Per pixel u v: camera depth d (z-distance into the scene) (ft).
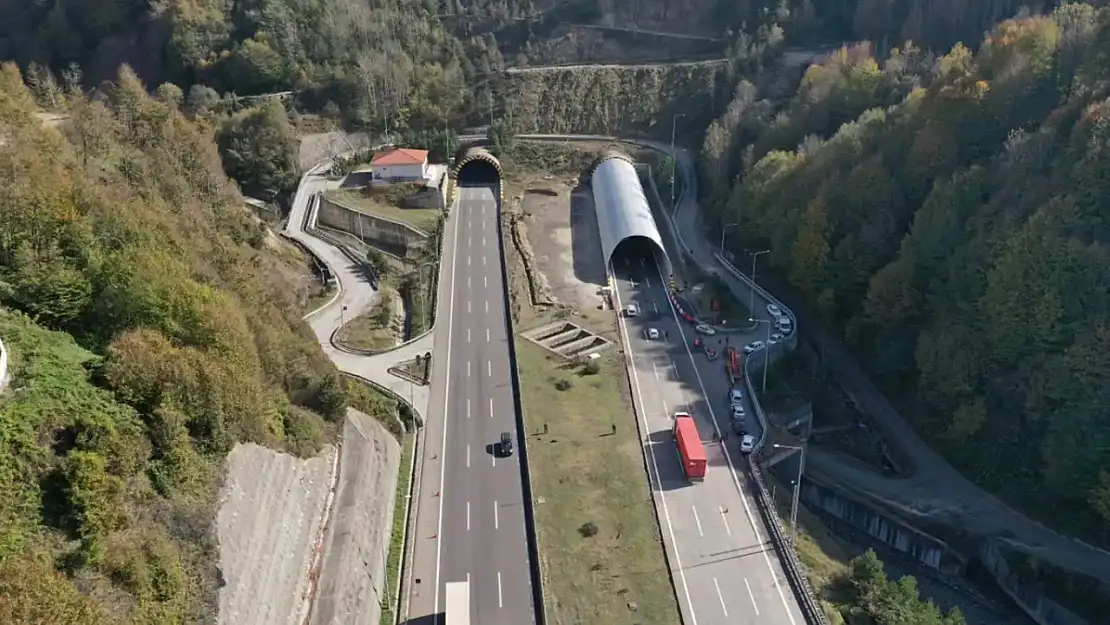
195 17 542.98
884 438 282.56
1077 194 249.14
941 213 289.33
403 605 185.16
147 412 139.03
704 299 348.18
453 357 291.99
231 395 154.30
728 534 213.05
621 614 186.80
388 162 434.30
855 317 315.99
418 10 596.29
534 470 234.17
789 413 273.33
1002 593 228.02
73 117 258.98
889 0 511.81
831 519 257.14
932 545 235.81
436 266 357.82
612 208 401.70
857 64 433.89
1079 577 216.95
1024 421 252.01
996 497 251.80
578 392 274.98
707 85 524.11
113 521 119.24
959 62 365.61
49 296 149.38
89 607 103.96
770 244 372.58
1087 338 231.50
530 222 422.82
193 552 130.52
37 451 118.42
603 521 216.13
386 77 513.86
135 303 156.66
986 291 261.03
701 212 439.22
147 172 242.58
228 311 172.65
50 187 167.02
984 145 313.12
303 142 468.34
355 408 233.14
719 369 295.07
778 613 187.93
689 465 229.66
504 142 493.36
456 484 226.99
